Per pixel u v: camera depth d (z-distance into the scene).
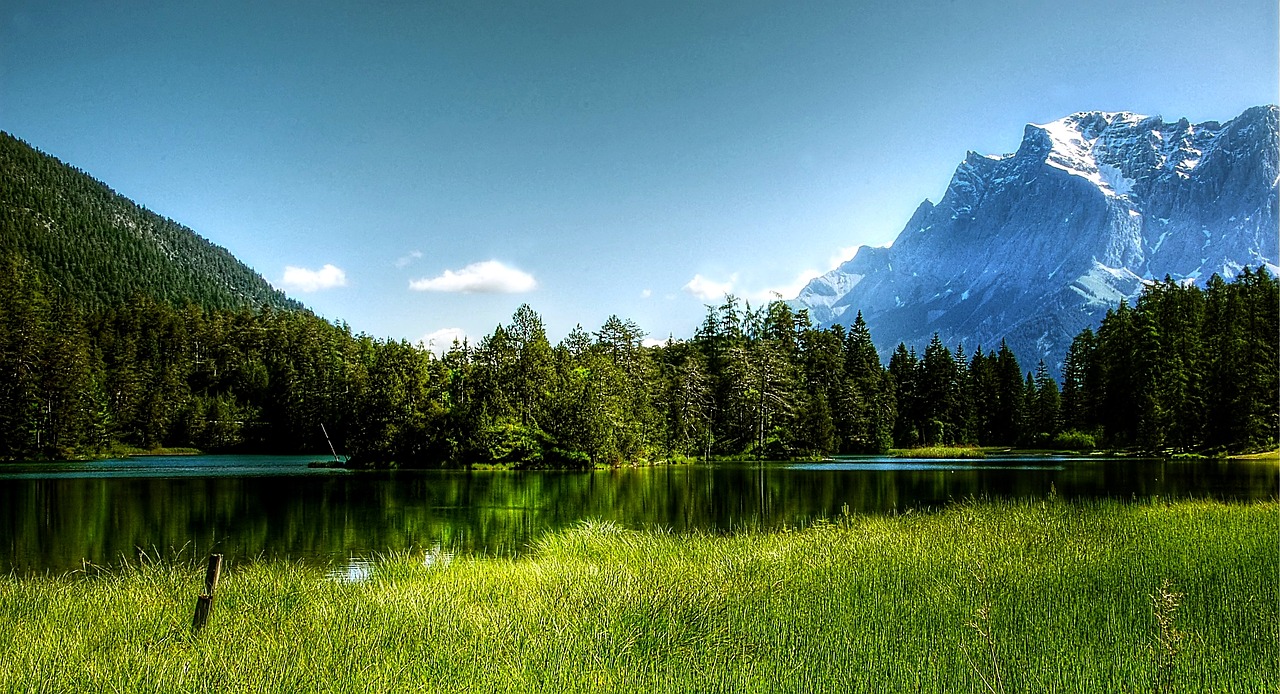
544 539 23.28
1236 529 20.06
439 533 28.53
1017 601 12.59
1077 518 23.44
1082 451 89.50
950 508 30.00
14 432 81.00
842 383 100.38
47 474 60.75
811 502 38.06
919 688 8.98
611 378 78.31
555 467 68.56
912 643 10.50
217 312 140.12
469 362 76.56
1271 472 51.09
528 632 11.11
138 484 51.03
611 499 40.47
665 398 86.88
